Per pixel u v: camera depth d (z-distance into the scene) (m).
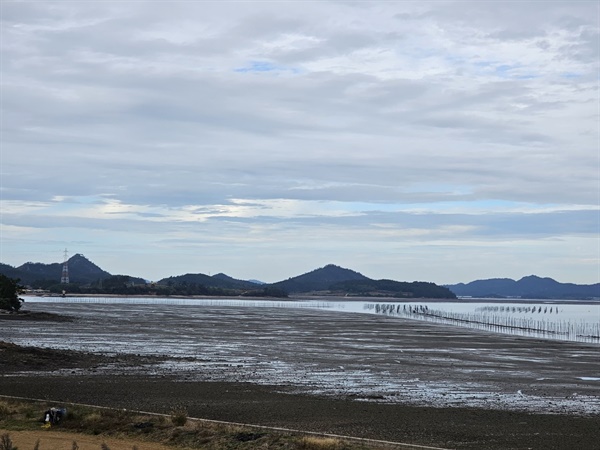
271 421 31.00
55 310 157.62
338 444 25.08
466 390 42.62
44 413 30.44
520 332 124.44
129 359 54.94
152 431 27.75
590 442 27.88
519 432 29.55
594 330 133.50
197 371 48.78
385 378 47.81
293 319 145.88
